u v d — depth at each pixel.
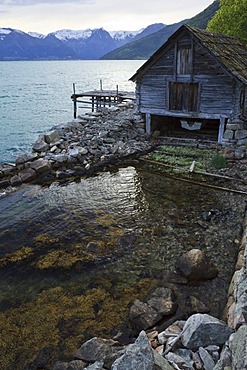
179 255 8.65
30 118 35.91
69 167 14.84
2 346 6.03
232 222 10.22
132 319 6.49
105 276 7.91
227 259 8.43
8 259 8.70
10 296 7.33
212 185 12.96
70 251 8.99
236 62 16.28
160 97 17.73
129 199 12.13
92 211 11.27
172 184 13.30
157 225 10.23
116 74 126.06
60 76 117.06
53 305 7.01
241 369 3.98
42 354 5.86
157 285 7.53
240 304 5.44
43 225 10.42
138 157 16.36
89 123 19.75
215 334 5.30
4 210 11.45
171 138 18.47
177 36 15.94
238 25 24.27
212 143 17.27
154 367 4.43
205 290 7.35
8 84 83.50
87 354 5.58
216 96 16.06
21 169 14.38
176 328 6.00
